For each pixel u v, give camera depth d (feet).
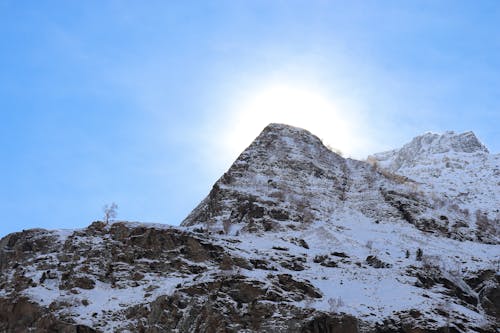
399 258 468.75
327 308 353.72
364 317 350.23
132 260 426.51
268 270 407.23
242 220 549.54
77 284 403.34
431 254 500.33
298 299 364.79
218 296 356.38
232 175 641.40
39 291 398.21
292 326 338.13
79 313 367.66
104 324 357.82
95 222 476.95
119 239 447.83
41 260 447.01
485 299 435.94
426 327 348.59
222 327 336.29
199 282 369.50
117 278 410.72
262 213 552.00
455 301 410.11
